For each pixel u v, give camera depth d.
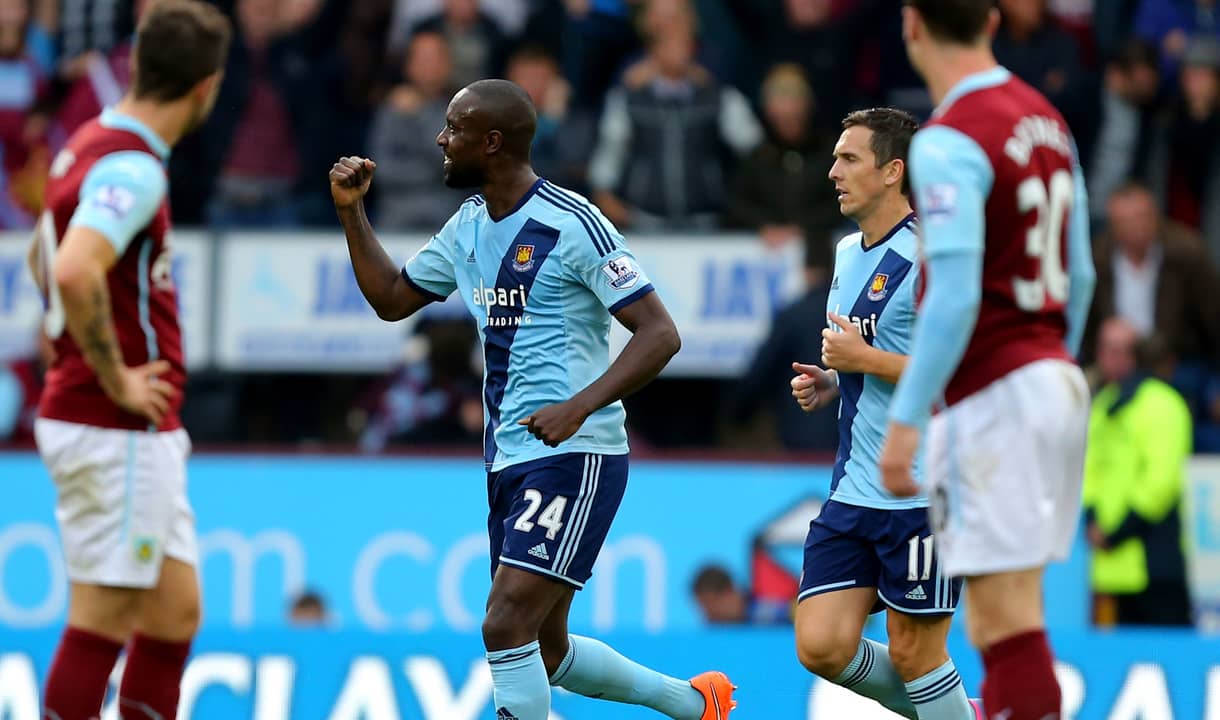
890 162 18.92
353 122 40.03
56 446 16.66
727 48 41.59
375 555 34.00
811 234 34.84
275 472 34.34
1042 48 39.22
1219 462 34.56
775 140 36.97
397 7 41.03
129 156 16.25
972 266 14.31
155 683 17.27
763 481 33.78
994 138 14.70
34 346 37.66
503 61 39.72
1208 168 39.47
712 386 38.66
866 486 18.94
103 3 40.16
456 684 23.27
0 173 38.94
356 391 38.91
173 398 16.89
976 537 15.04
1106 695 23.06
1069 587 33.34
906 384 14.43
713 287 36.75
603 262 18.06
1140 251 36.69
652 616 33.53
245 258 37.56
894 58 39.84
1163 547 32.41
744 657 23.34
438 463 34.22
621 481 18.81
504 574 18.14
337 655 23.42
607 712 23.12
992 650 15.23
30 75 39.34
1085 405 15.27
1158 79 39.62
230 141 38.88
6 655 23.23
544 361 18.38
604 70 41.38
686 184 37.28
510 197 18.52
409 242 37.22
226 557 34.09
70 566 16.80
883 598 19.11
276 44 39.41
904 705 20.08
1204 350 37.16
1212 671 23.00
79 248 15.63
